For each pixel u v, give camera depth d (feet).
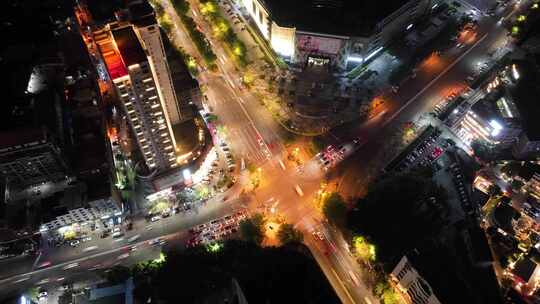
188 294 630.74
